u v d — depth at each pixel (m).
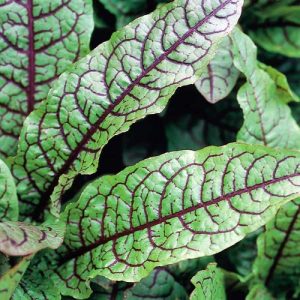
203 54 0.26
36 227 0.26
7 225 0.24
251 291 0.32
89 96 0.28
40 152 0.28
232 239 0.25
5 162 0.29
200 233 0.26
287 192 0.25
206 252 0.25
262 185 0.25
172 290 0.31
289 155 0.25
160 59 0.27
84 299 0.29
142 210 0.27
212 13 0.26
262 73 0.32
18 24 0.29
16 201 0.27
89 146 0.28
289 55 0.38
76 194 0.33
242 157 0.26
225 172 0.26
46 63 0.30
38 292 0.28
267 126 0.32
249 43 0.32
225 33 0.26
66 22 0.30
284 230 0.32
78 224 0.28
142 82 0.27
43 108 0.28
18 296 0.28
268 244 0.32
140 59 0.27
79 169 0.28
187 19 0.26
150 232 0.26
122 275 0.26
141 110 0.27
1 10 0.29
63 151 0.28
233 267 0.35
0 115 0.30
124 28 0.27
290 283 0.33
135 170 0.27
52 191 0.29
